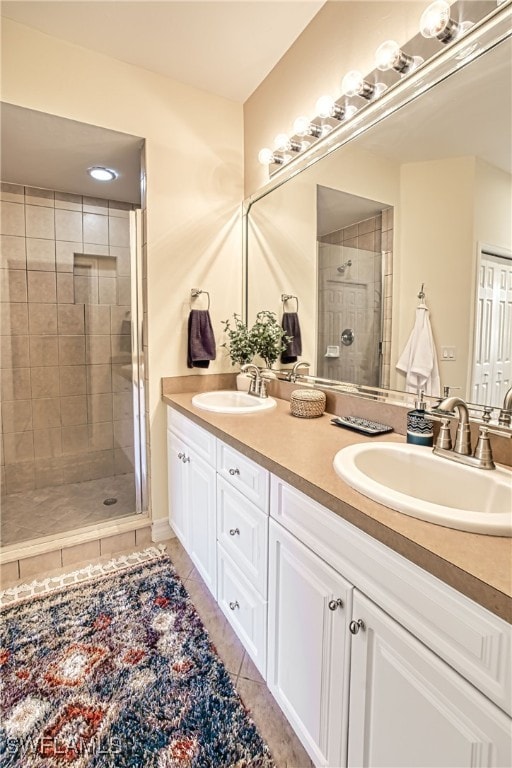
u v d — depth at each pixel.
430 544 0.64
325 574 0.89
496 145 1.02
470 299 1.11
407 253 1.30
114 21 1.62
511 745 0.53
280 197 1.96
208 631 1.50
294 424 1.48
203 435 1.62
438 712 0.63
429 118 1.19
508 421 1.01
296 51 1.76
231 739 1.10
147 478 2.21
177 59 1.87
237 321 2.30
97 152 2.09
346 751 0.85
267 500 1.13
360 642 0.79
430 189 1.21
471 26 1.04
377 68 1.28
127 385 2.89
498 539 0.66
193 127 2.09
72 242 2.75
